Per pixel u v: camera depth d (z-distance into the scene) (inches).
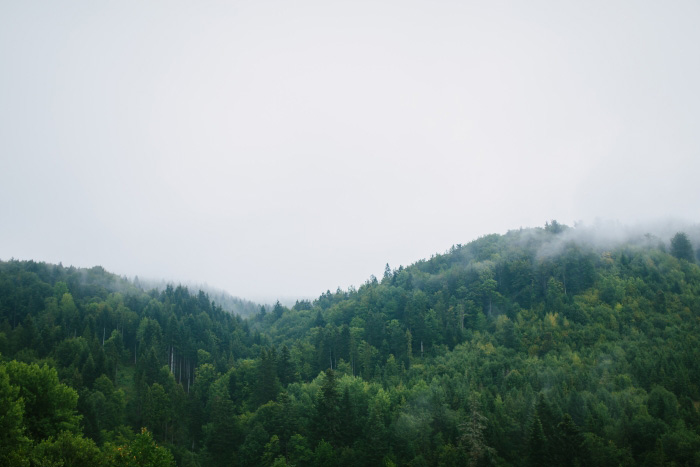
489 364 4859.7
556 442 3307.1
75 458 2196.1
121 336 6348.4
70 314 6766.7
